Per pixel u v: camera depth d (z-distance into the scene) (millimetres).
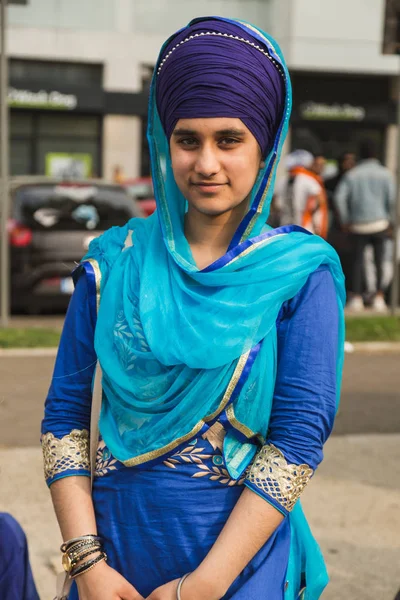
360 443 6602
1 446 6273
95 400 2311
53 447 2293
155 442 2172
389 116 27594
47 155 26141
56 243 11742
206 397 2129
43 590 4219
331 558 4641
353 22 26344
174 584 2111
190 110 2131
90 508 2252
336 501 5406
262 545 2152
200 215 2273
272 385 2176
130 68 25906
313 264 2203
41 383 8188
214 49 2121
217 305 2135
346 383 8664
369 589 4324
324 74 27031
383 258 13625
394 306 12180
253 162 2191
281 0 25969
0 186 10672
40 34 25109
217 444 2184
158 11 25938
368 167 13516
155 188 2291
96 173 26469
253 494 2139
